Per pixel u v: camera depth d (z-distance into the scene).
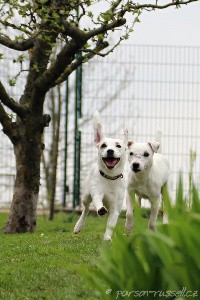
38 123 13.75
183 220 4.61
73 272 7.78
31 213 13.72
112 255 5.21
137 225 4.82
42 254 9.25
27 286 7.12
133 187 10.92
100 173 10.32
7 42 13.61
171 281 4.50
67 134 17.83
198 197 4.81
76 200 17.83
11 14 12.84
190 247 4.43
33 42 13.74
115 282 4.95
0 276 7.62
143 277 4.80
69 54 12.64
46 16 11.60
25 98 14.10
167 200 4.78
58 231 13.61
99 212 9.95
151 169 10.77
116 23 12.09
